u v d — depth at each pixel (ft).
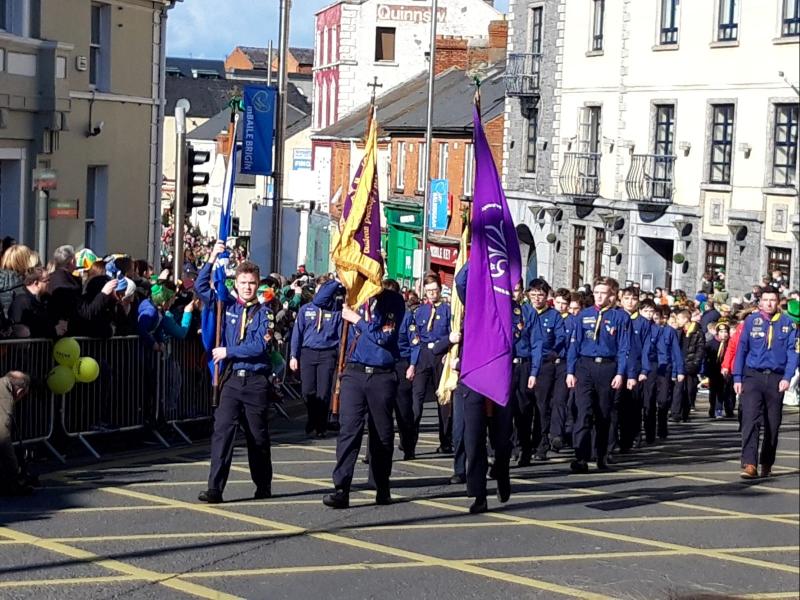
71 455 55.57
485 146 45.44
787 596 35.24
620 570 38.29
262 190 293.64
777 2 134.31
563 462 62.23
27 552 37.88
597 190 166.09
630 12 158.51
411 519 44.86
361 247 46.52
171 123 411.13
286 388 82.07
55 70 89.15
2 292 52.65
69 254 54.85
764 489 53.21
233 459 56.95
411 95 242.99
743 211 139.33
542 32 180.04
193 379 61.57
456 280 46.78
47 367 51.90
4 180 88.84
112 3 99.71
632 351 59.21
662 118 154.30
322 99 289.12
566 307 64.23
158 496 47.24
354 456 46.19
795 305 55.93
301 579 35.91
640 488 53.57
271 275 94.43
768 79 135.23
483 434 46.34
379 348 46.11
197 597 33.68
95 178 100.83
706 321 100.07
